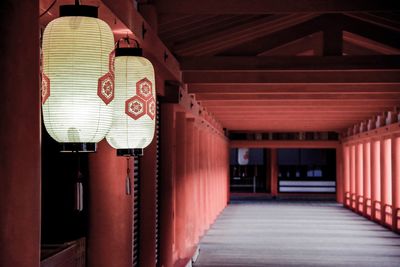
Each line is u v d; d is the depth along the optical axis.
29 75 2.69
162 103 8.51
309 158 27.55
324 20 8.23
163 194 8.51
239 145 25.94
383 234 14.74
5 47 2.68
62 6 3.12
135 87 4.00
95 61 3.05
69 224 5.24
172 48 8.23
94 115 3.07
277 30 8.80
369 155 18.98
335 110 15.88
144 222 7.26
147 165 7.30
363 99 12.66
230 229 15.73
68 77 3.00
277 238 13.91
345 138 23.16
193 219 11.76
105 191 5.18
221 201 21.16
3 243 2.65
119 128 4.00
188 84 10.73
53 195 5.29
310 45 10.84
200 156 14.75
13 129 2.67
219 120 19.41
